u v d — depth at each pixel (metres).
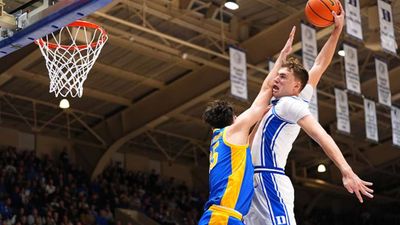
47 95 30.27
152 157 37.84
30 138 33.06
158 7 25.00
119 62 28.11
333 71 31.14
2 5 11.78
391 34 23.67
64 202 29.23
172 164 38.59
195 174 39.59
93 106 31.92
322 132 5.62
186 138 36.34
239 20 27.34
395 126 28.66
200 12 26.17
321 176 42.06
